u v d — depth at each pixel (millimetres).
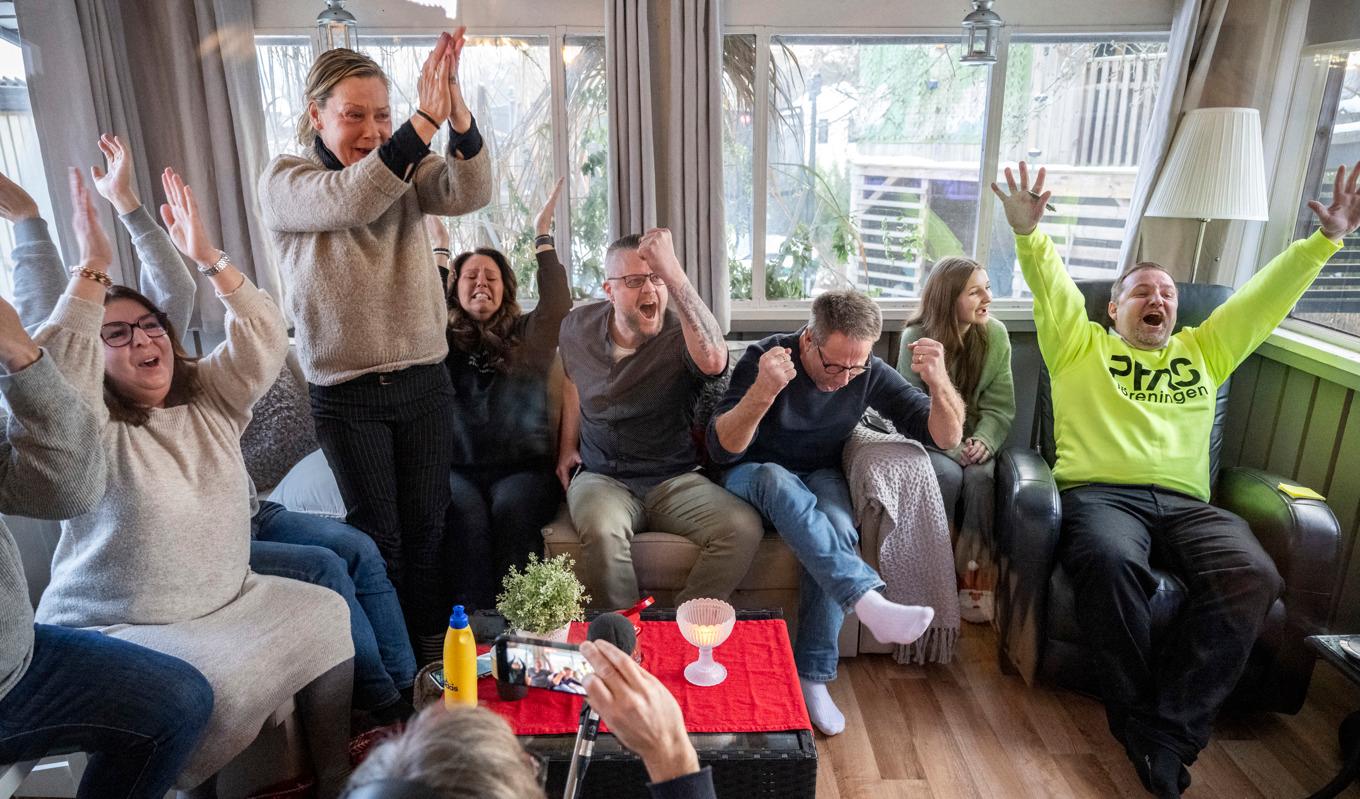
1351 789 1948
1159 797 1896
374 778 613
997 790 1962
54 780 1879
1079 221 3139
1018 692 2328
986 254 3162
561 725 1604
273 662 1708
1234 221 2979
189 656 1639
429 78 1734
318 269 1935
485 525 2328
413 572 2277
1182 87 2783
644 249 2182
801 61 2988
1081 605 2098
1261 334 2410
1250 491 2289
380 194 1774
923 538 2289
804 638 2213
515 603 1763
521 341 2500
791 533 2152
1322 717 2236
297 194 1856
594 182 3086
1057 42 2971
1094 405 2420
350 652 1870
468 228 3121
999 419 2551
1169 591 2059
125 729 1490
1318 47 2701
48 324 1569
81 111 2701
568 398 2553
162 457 1720
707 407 2514
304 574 1964
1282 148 2863
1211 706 1959
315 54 2955
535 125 3043
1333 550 2066
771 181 3105
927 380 2189
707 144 2852
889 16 2924
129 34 2809
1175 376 2432
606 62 2801
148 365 1713
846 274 3203
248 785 1868
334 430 2061
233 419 1885
